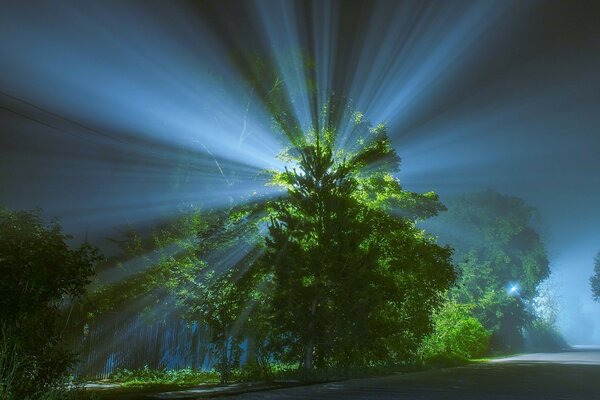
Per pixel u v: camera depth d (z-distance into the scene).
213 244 16.27
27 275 7.57
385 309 17.92
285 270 14.48
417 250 19.44
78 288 8.34
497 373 18.16
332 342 14.51
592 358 33.25
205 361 16.25
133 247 16.75
